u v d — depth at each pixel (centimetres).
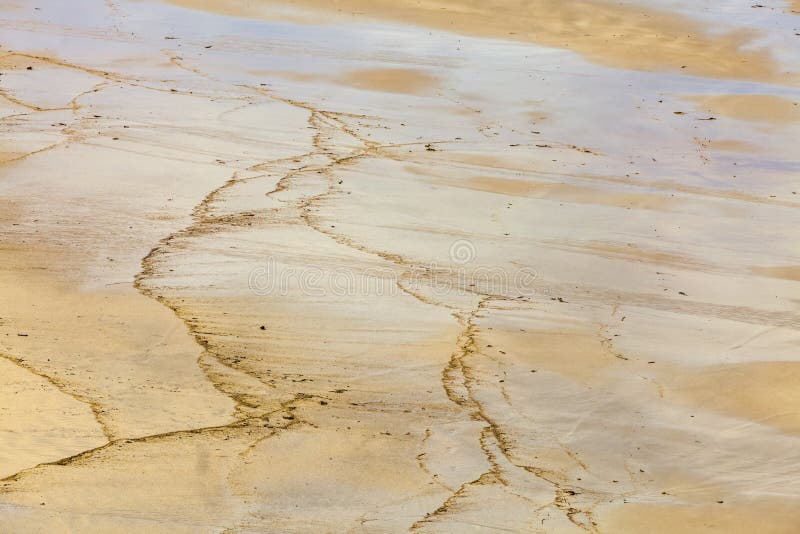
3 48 2272
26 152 1666
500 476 894
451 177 1709
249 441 909
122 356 1056
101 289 1219
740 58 2578
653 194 1716
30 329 1100
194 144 1761
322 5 2858
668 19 2869
